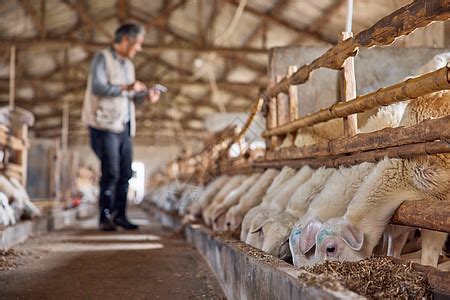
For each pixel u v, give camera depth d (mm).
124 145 8219
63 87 21125
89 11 16281
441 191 2896
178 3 15055
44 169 16828
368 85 6125
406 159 2949
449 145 2447
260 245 3805
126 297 3354
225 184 7105
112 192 8008
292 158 4633
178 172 14070
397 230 3182
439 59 3750
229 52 14391
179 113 25141
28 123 7891
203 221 7051
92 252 5250
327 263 2635
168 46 14461
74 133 30281
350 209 2992
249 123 5793
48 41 14266
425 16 2199
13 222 5867
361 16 9000
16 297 3238
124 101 7914
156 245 6047
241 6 12148
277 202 4125
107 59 7809
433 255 3008
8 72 18156
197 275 4184
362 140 3211
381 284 2365
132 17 17219
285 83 4836
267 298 2436
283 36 14766
